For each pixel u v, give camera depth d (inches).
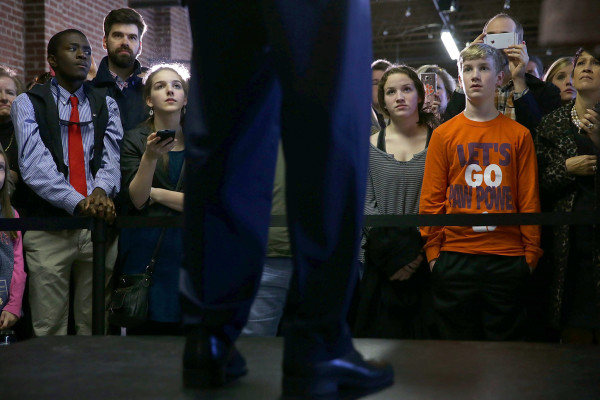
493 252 88.1
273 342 48.1
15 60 289.9
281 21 31.7
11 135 125.6
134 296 91.4
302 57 32.0
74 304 105.6
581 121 91.2
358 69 33.2
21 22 293.6
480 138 90.4
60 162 102.0
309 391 33.8
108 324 102.8
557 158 91.4
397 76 100.8
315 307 34.4
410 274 93.1
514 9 514.6
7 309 101.0
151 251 94.2
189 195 36.5
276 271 89.9
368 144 34.5
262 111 36.4
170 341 49.3
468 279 88.5
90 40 335.6
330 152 32.5
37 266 101.8
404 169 96.7
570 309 89.0
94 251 81.6
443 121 106.3
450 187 91.1
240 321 37.6
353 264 34.6
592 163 87.1
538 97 107.9
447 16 580.4
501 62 93.7
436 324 92.7
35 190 100.4
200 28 34.7
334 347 34.9
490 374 38.6
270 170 37.4
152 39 408.5
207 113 35.5
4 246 101.3
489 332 88.7
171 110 100.2
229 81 34.9
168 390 35.3
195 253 36.7
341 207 33.5
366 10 34.0
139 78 120.8
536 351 45.1
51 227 80.1
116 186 103.3
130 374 39.0
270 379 37.6
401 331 93.2
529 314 92.9
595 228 85.3
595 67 89.2
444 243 91.3
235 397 33.9
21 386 36.2
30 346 47.5
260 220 37.0
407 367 40.5
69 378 38.0
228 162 35.8
